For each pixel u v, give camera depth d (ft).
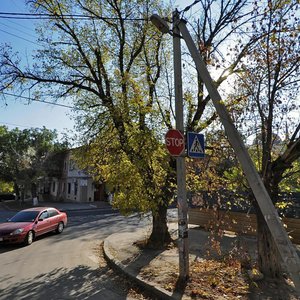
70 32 39.14
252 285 20.08
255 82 21.40
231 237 39.50
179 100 22.53
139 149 30.37
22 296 20.81
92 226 59.67
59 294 21.21
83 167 39.22
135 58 39.99
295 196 35.94
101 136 36.17
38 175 122.31
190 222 52.90
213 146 26.03
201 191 29.99
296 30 19.93
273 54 20.52
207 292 19.03
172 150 21.29
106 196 131.13
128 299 20.13
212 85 19.72
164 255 30.78
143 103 30.12
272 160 22.38
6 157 130.31
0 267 28.81
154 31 37.81
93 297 20.56
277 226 15.38
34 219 44.04
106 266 29.12
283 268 24.27
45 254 34.83
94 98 41.09
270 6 20.16
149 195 31.71
